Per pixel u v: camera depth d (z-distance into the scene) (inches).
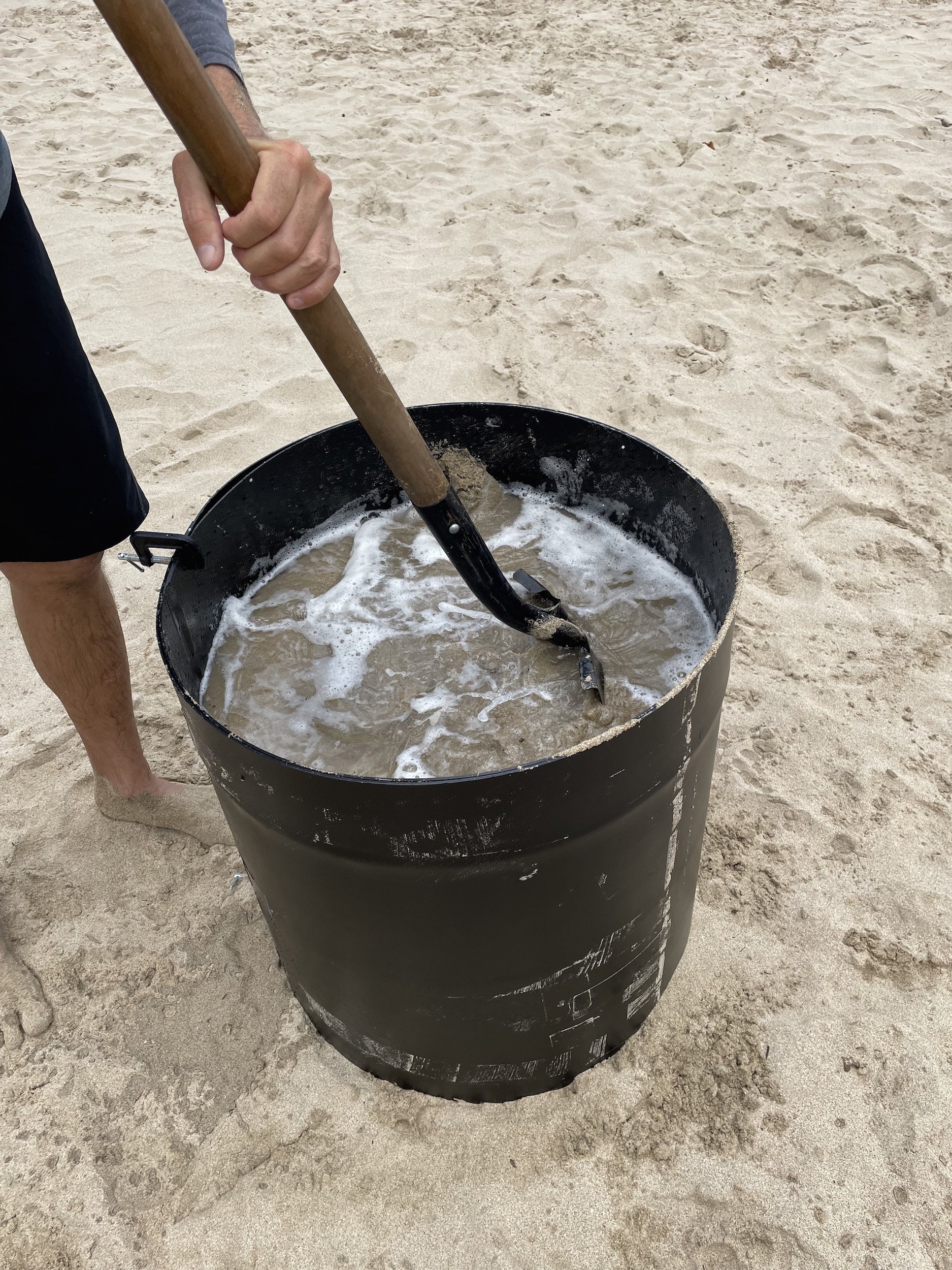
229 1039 66.8
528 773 42.9
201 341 143.9
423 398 128.2
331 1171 59.9
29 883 76.8
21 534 62.6
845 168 177.3
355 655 66.9
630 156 188.9
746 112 201.9
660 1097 62.2
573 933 52.9
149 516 112.9
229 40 54.7
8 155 56.7
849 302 143.1
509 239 166.2
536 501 77.4
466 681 64.7
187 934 72.9
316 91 228.1
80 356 62.1
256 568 71.6
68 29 272.4
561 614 66.3
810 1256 54.9
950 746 83.0
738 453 117.1
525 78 229.1
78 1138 62.4
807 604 97.1
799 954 69.0
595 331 140.4
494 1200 58.2
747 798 79.5
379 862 46.7
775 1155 59.0
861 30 240.7
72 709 72.6
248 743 44.9
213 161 36.8
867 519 107.0
